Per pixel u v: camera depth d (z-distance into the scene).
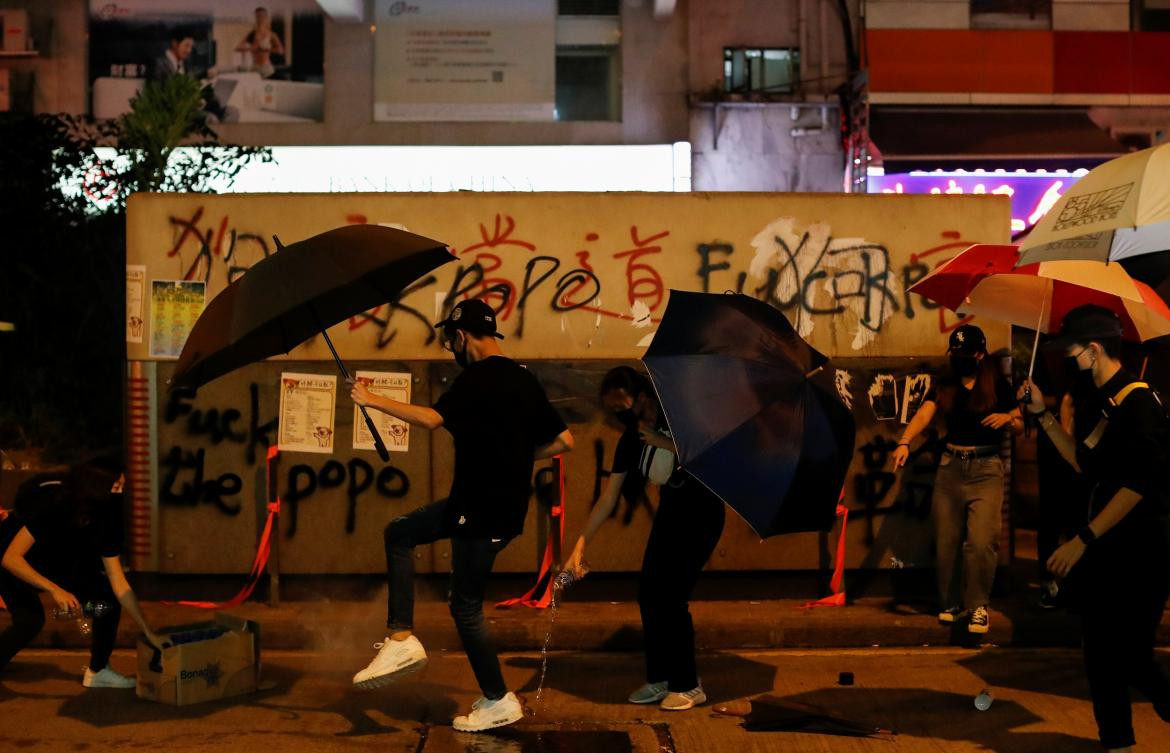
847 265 7.35
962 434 6.61
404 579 5.13
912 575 7.39
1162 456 4.34
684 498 5.39
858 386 7.30
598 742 5.05
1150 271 6.07
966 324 7.07
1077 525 7.15
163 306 7.21
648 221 7.27
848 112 17.27
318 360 7.18
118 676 5.83
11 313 11.39
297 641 6.70
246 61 17.19
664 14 16.92
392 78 17.27
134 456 7.26
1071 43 17.34
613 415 7.17
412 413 4.82
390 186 17.25
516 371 5.11
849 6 17.28
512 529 4.98
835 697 5.72
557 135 17.36
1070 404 6.39
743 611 6.96
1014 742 5.05
